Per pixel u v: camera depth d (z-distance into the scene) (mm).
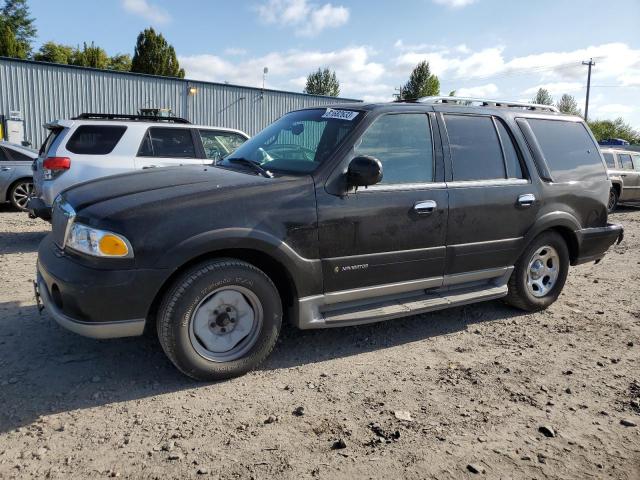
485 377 3781
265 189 3539
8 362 3643
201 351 3449
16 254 6941
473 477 2643
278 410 3197
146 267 3145
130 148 7609
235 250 3523
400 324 4812
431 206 4160
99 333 3162
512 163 4809
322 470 2629
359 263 3898
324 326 3799
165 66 50688
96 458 2650
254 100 26922
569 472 2725
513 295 5066
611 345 4500
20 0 61625
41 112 21547
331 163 3789
